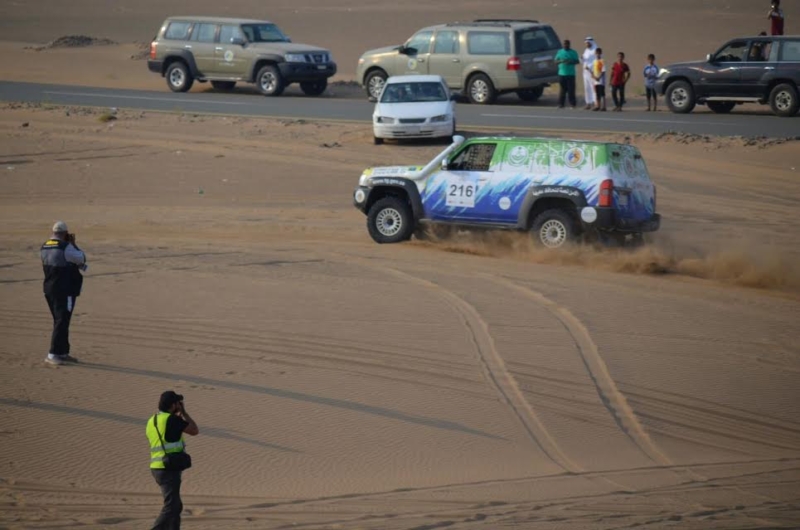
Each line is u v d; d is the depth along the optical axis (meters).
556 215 64.19
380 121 107.50
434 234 70.50
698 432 37.69
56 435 35.94
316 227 76.56
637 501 30.91
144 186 93.06
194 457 34.34
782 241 71.12
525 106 131.75
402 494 31.48
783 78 116.19
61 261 43.16
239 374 42.50
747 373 43.69
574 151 63.91
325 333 48.00
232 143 109.94
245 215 81.44
